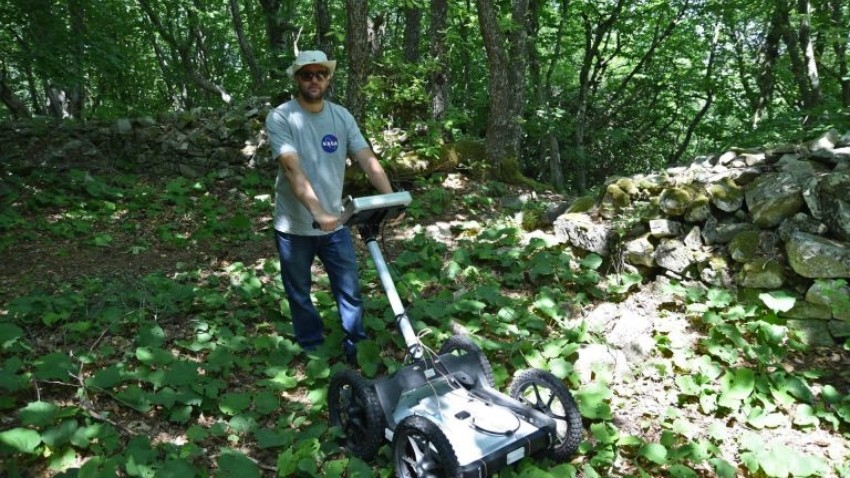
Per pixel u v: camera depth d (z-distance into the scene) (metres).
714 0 15.33
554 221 6.19
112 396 3.44
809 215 4.61
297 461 3.03
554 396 3.26
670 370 4.04
